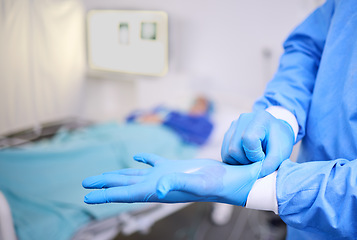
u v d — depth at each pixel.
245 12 1.88
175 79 2.09
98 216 1.00
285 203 0.39
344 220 0.35
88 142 1.38
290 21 1.75
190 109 1.96
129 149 1.39
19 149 1.16
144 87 2.10
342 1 0.52
